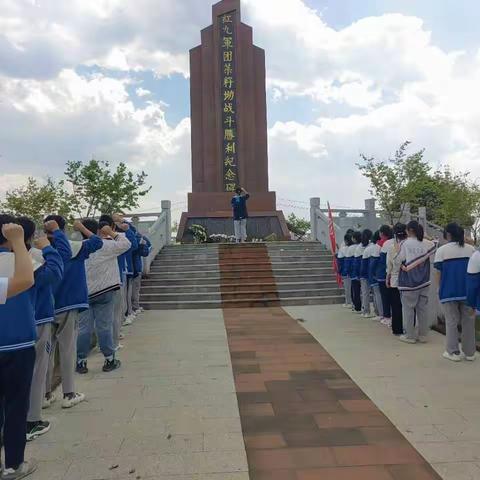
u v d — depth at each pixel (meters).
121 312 7.39
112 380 5.46
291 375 5.51
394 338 7.43
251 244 15.35
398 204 17.66
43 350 4.02
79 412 4.47
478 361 6.00
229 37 21.80
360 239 10.16
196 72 22.00
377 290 8.87
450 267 5.99
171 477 3.21
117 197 15.55
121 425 4.14
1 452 3.50
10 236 3.01
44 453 3.62
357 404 4.52
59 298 4.59
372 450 3.56
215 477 3.20
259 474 3.23
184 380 5.40
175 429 4.03
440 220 21.58
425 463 3.34
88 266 5.68
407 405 4.47
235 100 21.52
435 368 5.70
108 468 3.36
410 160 17.83
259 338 7.60
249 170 21.36
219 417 4.27
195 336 7.87
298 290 12.22
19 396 3.29
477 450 3.53
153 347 7.09
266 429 3.99
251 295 12.01
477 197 21.16
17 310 3.28
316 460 3.42
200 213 20.27
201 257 14.42
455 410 4.33
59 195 15.62
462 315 6.03
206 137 21.52
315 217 16.45
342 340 7.33
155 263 14.09
